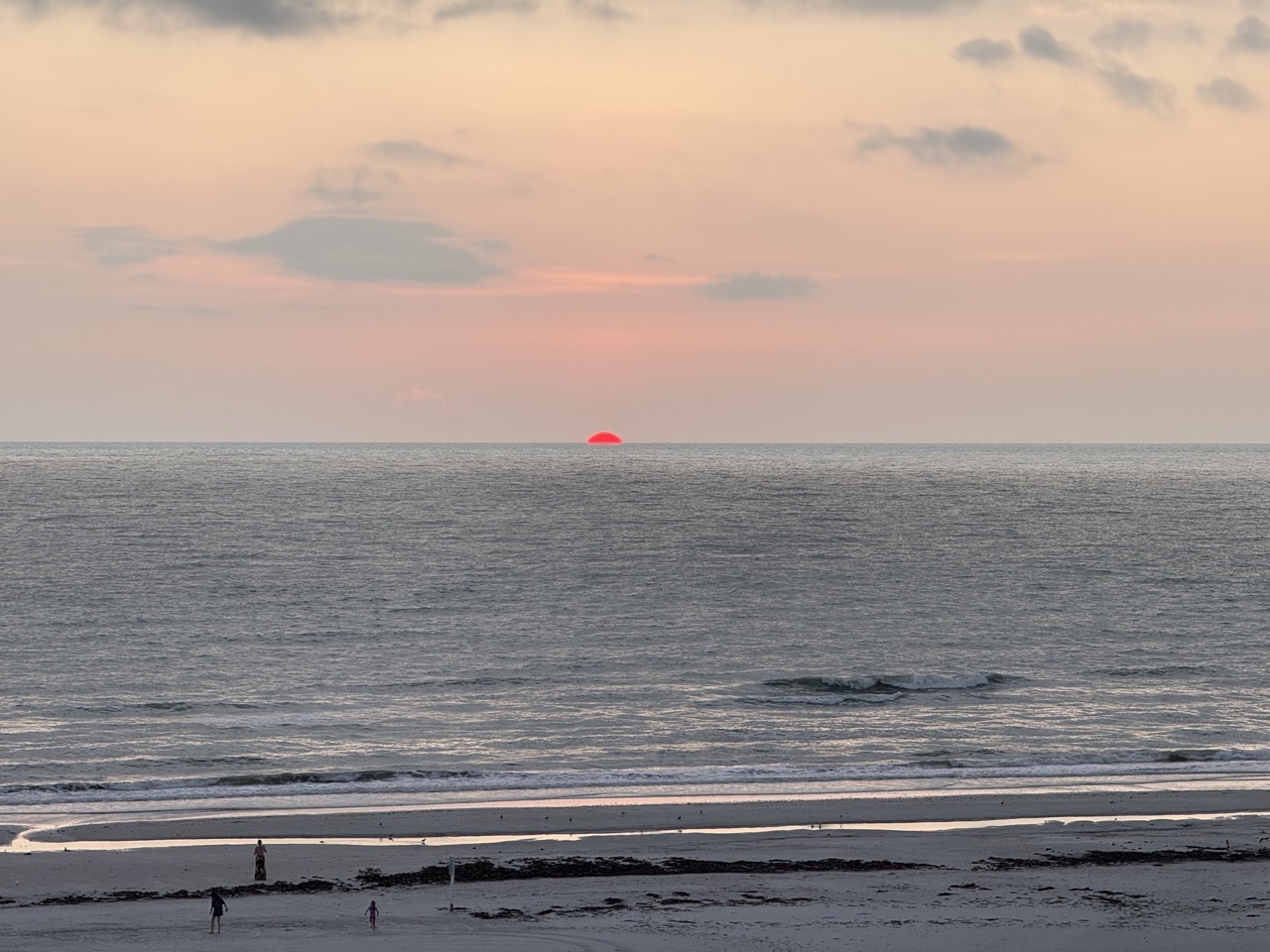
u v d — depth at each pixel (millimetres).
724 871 40156
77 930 33594
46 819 46406
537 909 35812
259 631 89375
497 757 56562
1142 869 40094
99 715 64188
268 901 36531
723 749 58344
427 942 32594
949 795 50406
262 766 54750
